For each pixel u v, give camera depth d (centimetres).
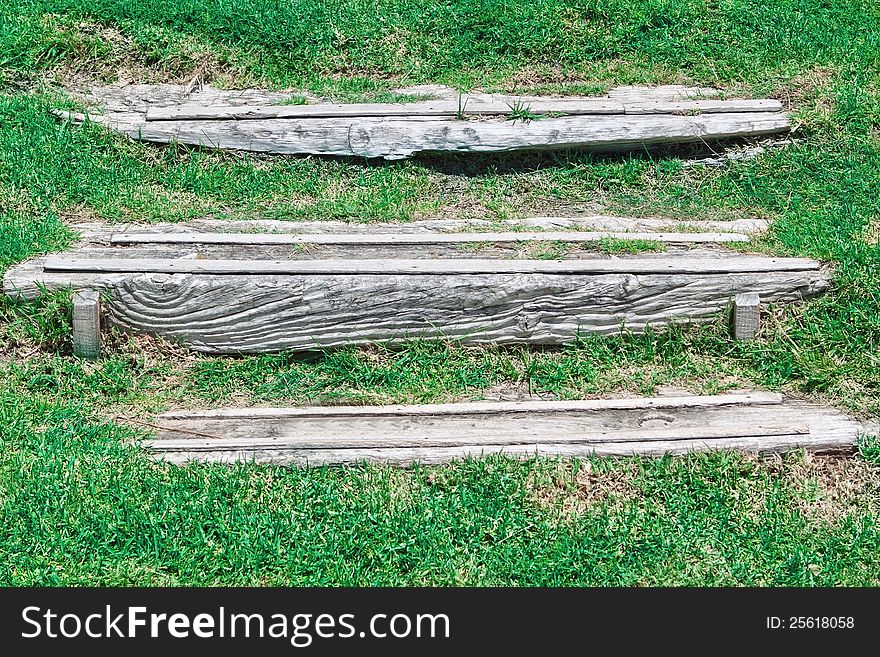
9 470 248
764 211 325
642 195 334
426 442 257
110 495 245
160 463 252
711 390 274
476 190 333
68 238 298
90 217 313
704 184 336
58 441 255
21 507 240
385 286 279
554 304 282
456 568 236
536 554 238
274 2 379
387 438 258
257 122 336
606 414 267
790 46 369
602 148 339
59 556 234
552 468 253
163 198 323
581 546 240
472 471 252
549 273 283
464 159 338
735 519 246
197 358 283
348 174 334
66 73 358
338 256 293
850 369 275
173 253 292
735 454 256
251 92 355
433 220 318
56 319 278
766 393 273
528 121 336
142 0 374
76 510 241
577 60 370
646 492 250
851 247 294
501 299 281
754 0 385
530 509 246
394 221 316
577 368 280
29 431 259
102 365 276
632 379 278
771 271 286
